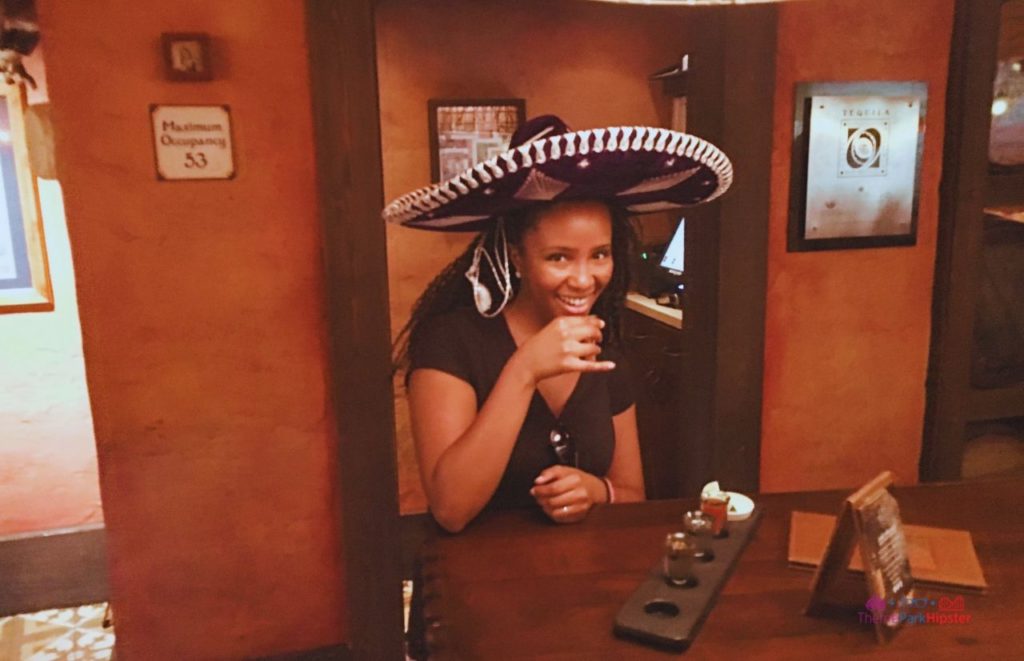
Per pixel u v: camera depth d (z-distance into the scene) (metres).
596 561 1.09
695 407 2.27
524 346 1.12
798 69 2.08
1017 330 2.32
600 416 1.33
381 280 2.01
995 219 2.26
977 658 0.87
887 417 2.32
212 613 2.13
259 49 1.90
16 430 2.84
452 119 3.14
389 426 2.09
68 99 1.83
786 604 0.98
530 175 1.00
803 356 2.23
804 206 2.14
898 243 2.22
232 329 2.01
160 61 1.86
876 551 0.91
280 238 2.00
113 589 2.06
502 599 0.99
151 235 1.92
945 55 2.16
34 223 2.75
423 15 3.08
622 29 3.29
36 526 2.89
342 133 1.93
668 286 3.17
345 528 2.12
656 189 1.21
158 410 2.01
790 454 2.28
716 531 1.14
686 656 0.87
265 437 2.08
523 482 1.27
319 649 2.21
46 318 2.82
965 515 1.23
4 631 2.68
